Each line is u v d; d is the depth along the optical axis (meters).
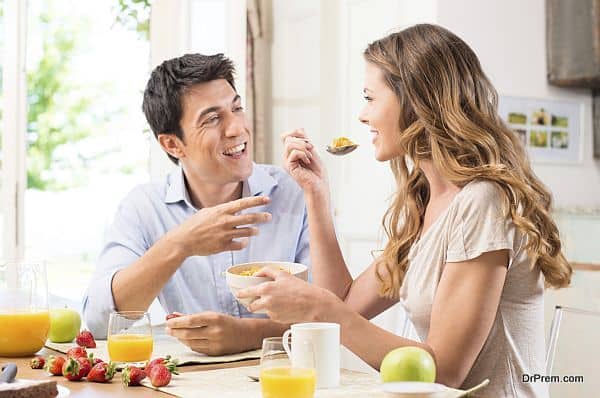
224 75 2.11
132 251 2.14
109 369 1.46
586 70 3.83
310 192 2.00
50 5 3.68
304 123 4.14
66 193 3.71
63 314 1.90
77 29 3.73
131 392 1.36
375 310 1.94
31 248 3.63
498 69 3.75
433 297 1.63
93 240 3.75
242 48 3.75
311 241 2.00
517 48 3.82
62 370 1.48
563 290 3.34
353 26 3.84
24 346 1.72
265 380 1.27
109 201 3.78
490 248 1.50
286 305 1.47
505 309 1.60
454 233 1.55
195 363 1.65
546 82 3.96
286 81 4.25
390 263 1.83
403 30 1.71
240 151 2.11
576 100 4.09
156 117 2.14
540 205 1.60
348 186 3.83
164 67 2.11
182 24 3.73
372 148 3.70
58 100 3.70
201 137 2.07
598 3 3.79
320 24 4.04
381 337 1.48
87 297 2.01
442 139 1.61
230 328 1.73
